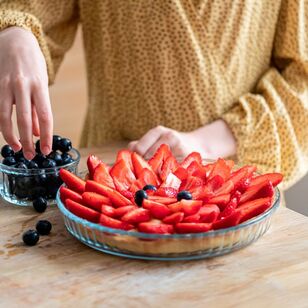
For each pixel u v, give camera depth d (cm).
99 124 139
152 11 124
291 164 127
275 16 130
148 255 80
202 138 124
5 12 117
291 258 81
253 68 133
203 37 125
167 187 89
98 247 82
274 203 86
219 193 88
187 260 81
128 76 130
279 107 126
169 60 126
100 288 75
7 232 89
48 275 78
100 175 92
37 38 119
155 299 72
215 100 129
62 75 252
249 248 84
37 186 97
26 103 96
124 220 81
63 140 102
